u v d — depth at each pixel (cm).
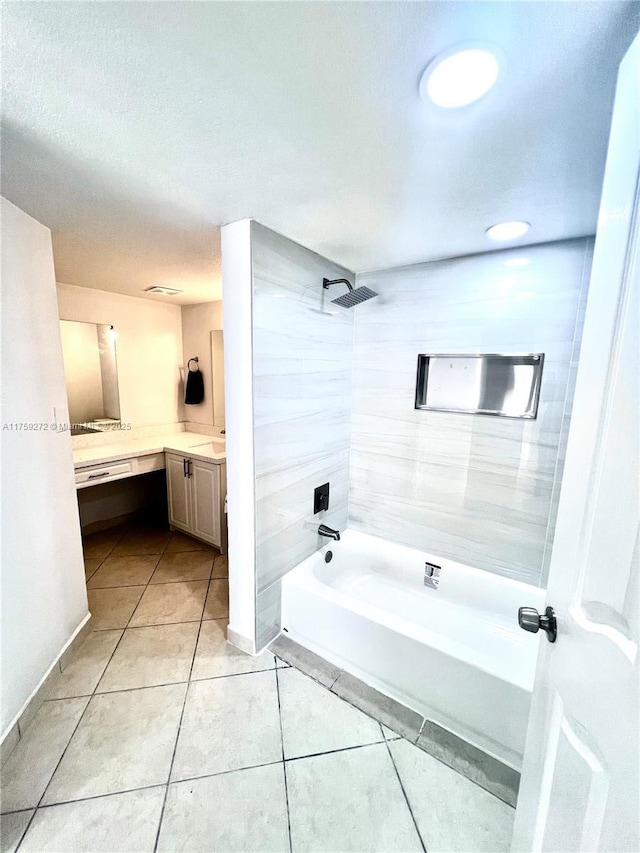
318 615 179
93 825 112
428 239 167
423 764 133
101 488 326
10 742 132
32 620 147
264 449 171
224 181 120
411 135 95
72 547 180
